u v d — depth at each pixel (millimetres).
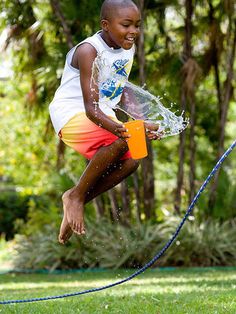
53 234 17625
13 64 19250
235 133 26203
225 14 17266
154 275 14625
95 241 17094
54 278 15047
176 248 16891
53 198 20594
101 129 5965
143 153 5902
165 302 8953
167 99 17750
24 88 21188
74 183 18125
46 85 18094
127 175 6418
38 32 17844
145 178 17578
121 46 5875
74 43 17141
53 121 6195
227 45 17312
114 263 16656
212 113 20062
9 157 23500
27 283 13914
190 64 16547
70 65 6105
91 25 16625
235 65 21016
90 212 18266
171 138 20969
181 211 18312
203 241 17062
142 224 17438
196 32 18141
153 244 16922
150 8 17234
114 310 8336
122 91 6309
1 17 17875
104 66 5922
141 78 16484
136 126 5887
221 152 18109
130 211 17781
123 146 5922
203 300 8961
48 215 19000
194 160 18000
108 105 6172
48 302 9242
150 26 18297
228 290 10281
